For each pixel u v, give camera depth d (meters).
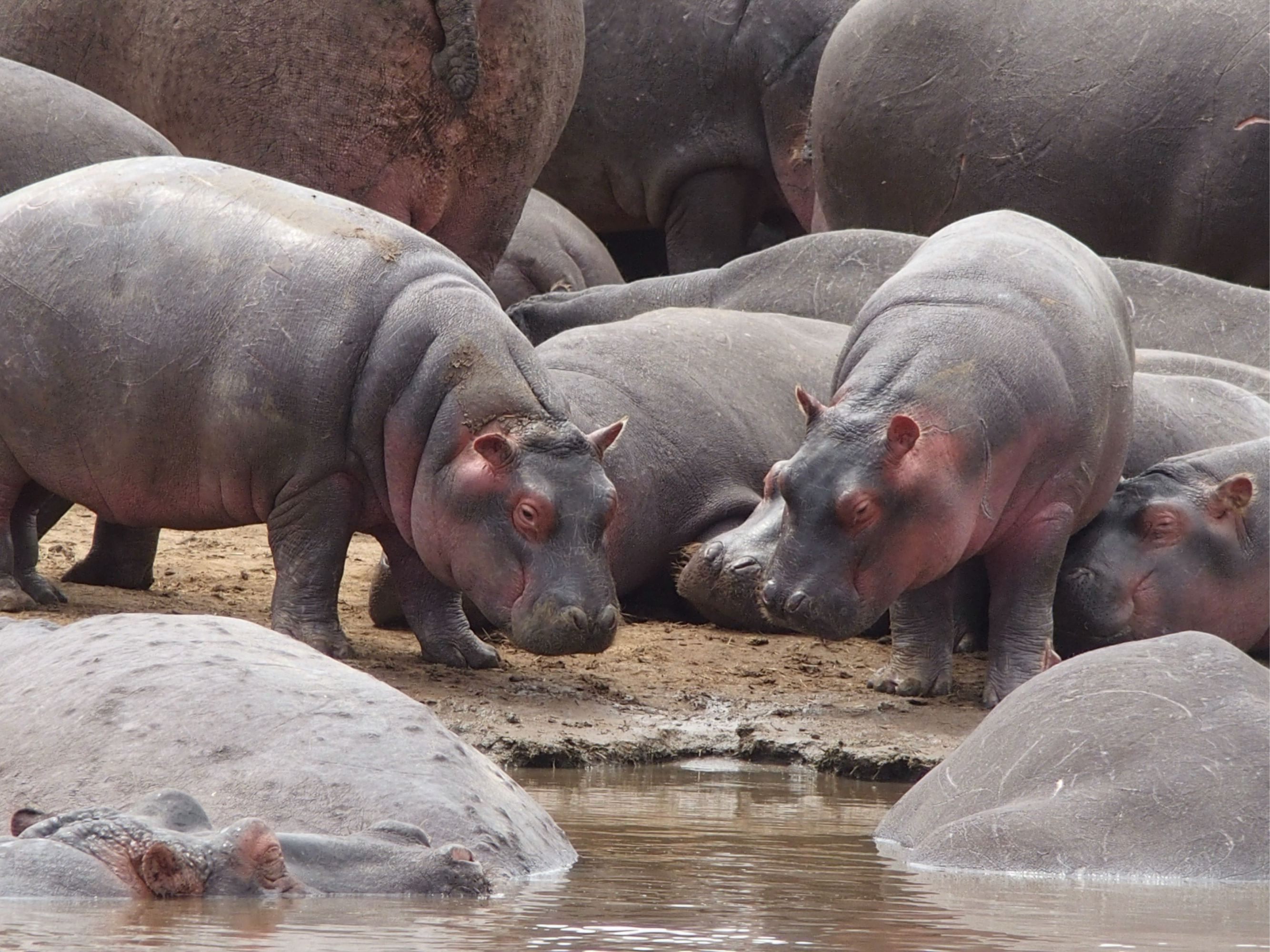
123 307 25.89
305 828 14.92
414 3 39.66
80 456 26.44
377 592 30.19
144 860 13.38
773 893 14.80
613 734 24.42
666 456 32.16
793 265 41.28
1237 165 43.47
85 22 40.38
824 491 24.97
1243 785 16.52
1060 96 45.31
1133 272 40.66
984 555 27.66
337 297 25.70
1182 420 33.69
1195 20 44.34
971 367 26.17
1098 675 18.17
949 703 27.66
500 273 54.53
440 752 16.00
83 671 16.95
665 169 59.03
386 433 25.67
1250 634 29.48
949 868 16.25
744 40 57.88
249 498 26.17
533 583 24.92
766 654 30.48
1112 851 16.11
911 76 47.44
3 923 12.37
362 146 40.09
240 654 17.02
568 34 42.22
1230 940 13.17
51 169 31.45
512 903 13.93
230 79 39.59
